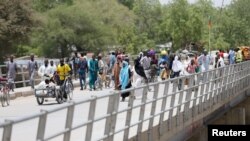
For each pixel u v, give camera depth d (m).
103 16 93.75
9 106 24.58
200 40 94.94
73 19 81.50
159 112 14.93
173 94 15.34
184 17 94.12
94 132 12.89
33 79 32.44
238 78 29.31
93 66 33.47
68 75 26.22
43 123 7.80
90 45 81.56
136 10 109.69
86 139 9.85
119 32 92.44
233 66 27.48
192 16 94.06
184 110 17.06
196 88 18.61
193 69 30.31
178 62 29.48
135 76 25.12
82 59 34.00
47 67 27.55
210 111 21.66
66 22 81.75
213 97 22.45
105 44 84.50
